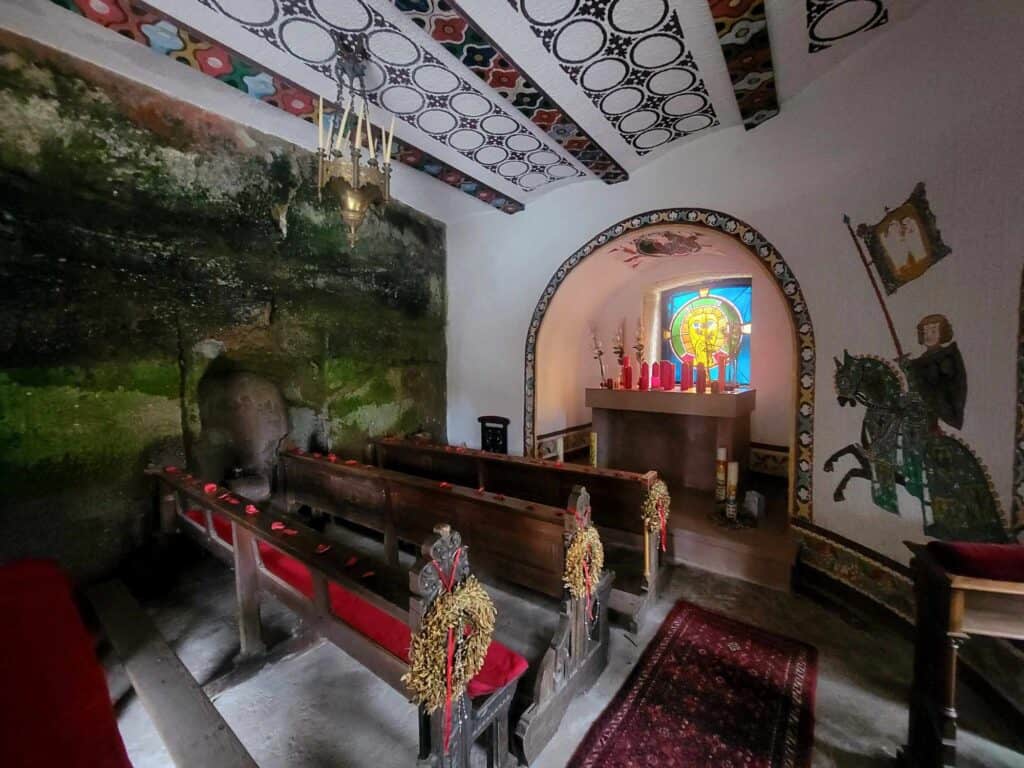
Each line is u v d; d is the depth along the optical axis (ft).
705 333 17.88
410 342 16.22
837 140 8.82
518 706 5.94
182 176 9.92
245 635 6.82
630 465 16.06
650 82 8.64
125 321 9.17
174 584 9.21
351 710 6.24
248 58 7.98
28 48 7.88
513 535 7.52
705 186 11.30
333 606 5.87
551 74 8.32
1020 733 5.87
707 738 5.84
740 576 10.19
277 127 11.15
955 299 6.95
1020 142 6.04
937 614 4.88
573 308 16.94
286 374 12.25
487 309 16.84
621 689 6.75
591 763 5.47
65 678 4.37
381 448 14.30
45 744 3.64
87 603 8.09
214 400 10.72
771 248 10.24
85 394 8.67
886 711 6.30
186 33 7.38
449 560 4.40
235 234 10.91
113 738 3.78
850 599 8.98
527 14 6.82
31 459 8.06
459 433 17.97
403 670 4.69
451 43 7.46
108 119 8.83
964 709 6.33
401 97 9.09
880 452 8.33
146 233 9.41
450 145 11.26
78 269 8.52
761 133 10.21
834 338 9.20
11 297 7.78
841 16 7.29
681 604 9.11
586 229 13.97
